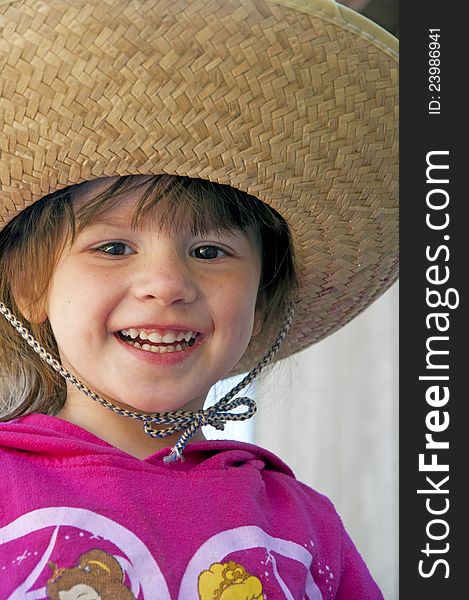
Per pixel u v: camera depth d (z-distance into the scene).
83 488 2.28
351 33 2.25
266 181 2.33
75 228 2.37
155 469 2.37
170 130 2.20
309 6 2.20
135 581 2.18
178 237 2.39
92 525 2.21
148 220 2.36
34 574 2.13
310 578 2.45
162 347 2.38
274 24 2.19
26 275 2.47
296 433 5.12
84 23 2.12
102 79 2.15
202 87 2.18
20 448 2.33
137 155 2.21
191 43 2.15
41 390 2.63
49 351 2.54
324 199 2.43
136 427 2.50
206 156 2.24
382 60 2.31
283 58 2.21
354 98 2.30
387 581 4.52
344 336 4.88
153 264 2.35
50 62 2.14
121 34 2.13
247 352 2.91
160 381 2.37
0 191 2.29
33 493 2.23
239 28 2.16
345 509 4.80
